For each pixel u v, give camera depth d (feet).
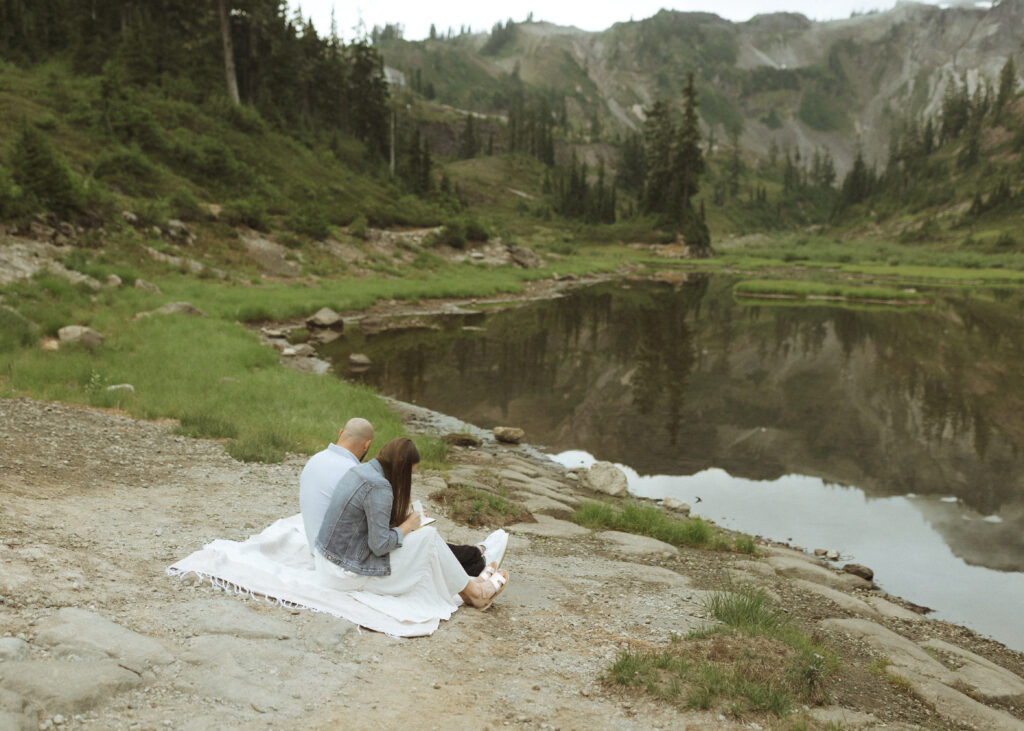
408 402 54.80
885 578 27.66
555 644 14.62
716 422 53.11
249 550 15.10
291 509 23.02
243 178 140.46
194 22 210.18
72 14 182.39
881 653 17.52
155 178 118.52
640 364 76.18
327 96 271.28
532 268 193.67
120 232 93.25
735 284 201.77
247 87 230.07
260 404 40.32
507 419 51.67
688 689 12.44
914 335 102.27
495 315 112.37
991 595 26.25
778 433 50.57
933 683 15.64
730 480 40.22
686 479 40.19
